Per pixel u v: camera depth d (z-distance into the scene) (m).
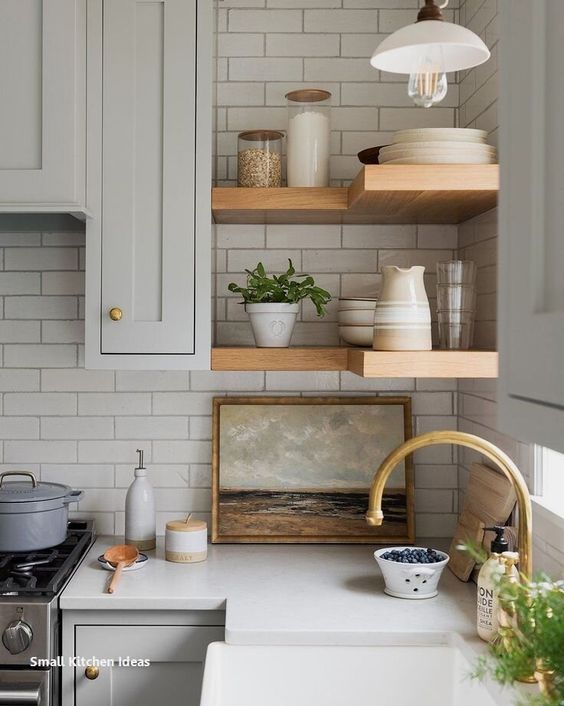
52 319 2.70
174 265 2.34
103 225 2.33
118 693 2.12
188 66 2.33
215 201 2.34
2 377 2.71
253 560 2.46
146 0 2.33
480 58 1.50
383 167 2.08
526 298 0.60
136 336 2.34
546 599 1.16
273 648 1.89
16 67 2.22
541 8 0.57
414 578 2.09
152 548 2.54
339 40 2.70
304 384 2.72
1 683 2.00
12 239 2.69
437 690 1.88
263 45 2.70
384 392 2.73
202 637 2.12
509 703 1.49
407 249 2.71
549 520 1.92
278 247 2.71
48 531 2.31
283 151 2.70
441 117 2.70
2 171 2.21
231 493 2.66
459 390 2.71
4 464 2.71
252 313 2.41
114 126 2.33
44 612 2.01
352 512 2.66
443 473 2.72
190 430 2.71
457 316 2.22
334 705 1.89
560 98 0.54
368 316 2.41
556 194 0.56
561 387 0.54
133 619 2.12
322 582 2.25
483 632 1.81
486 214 2.39
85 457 2.71
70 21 2.22
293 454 2.67
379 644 1.89
